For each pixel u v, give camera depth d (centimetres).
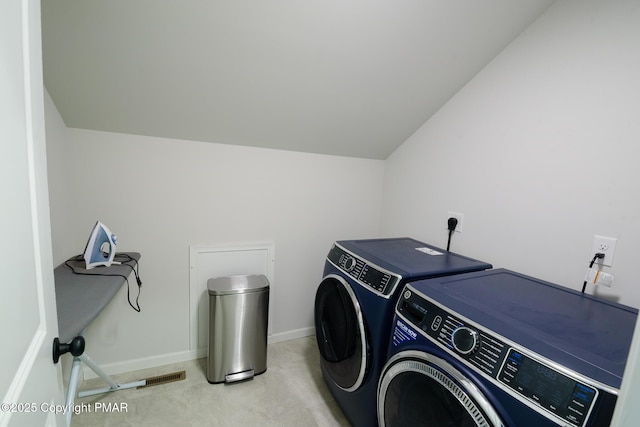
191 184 181
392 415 101
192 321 191
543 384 62
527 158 133
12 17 45
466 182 164
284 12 117
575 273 116
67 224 155
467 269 129
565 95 118
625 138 100
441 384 81
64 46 117
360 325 122
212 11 113
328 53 137
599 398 55
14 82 46
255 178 198
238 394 164
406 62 146
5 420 39
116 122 157
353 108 175
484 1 120
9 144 44
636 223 99
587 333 76
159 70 134
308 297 229
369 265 129
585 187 112
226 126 173
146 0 107
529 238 133
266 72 143
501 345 72
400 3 118
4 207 42
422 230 198
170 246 181
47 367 58
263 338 181
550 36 122
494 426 67
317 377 182
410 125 196
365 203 239
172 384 169
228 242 196
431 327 89
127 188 167
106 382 162
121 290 171
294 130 187
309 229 221
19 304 46
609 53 104
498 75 145
